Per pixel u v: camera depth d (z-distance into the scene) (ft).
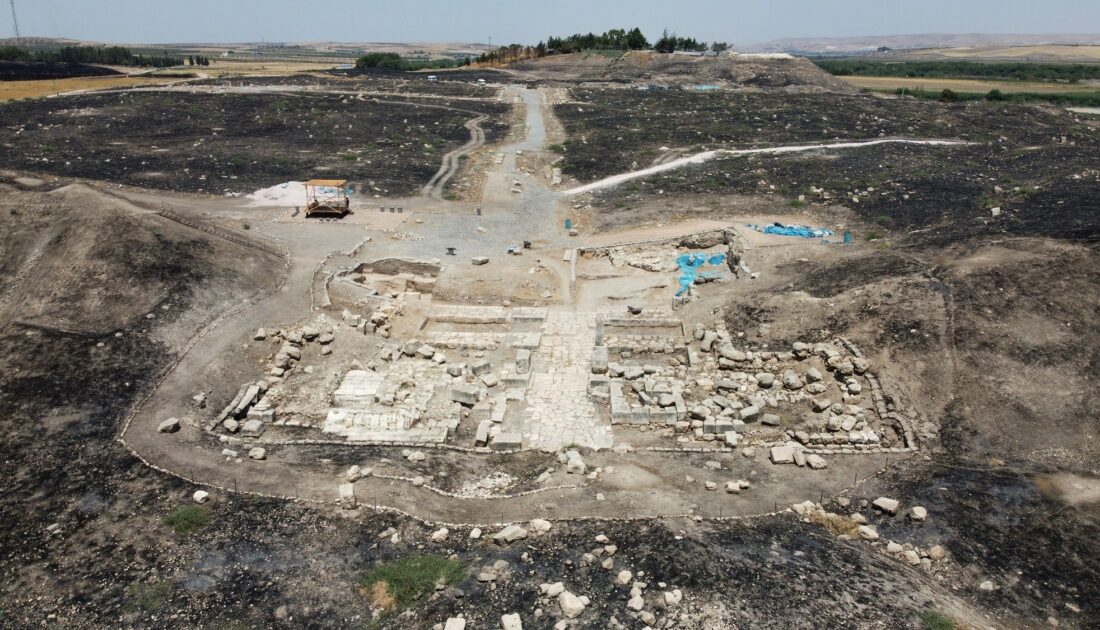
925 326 95.14
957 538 62.49
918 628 50.52
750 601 53.01
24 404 82.74
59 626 53.42
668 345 108.68
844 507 68.39
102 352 94.17
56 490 68.95
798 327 103.81
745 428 85.40
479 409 93.15
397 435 86.43
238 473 73.51
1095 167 182.60
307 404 93.20
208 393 91.15
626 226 165.17
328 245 145.28
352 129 256.93
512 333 115.24
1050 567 58.49
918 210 158.40
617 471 76.38
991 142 243.40
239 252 128.06
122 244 116.26
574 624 51.65
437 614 53.57
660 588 54.90
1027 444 77.82
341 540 62.80
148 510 66.39
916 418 83.25
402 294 127.54
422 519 66.44
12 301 113.19
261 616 54.08
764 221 160.15
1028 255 105.81
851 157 214.07
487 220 170.91
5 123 238.27
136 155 209.77
